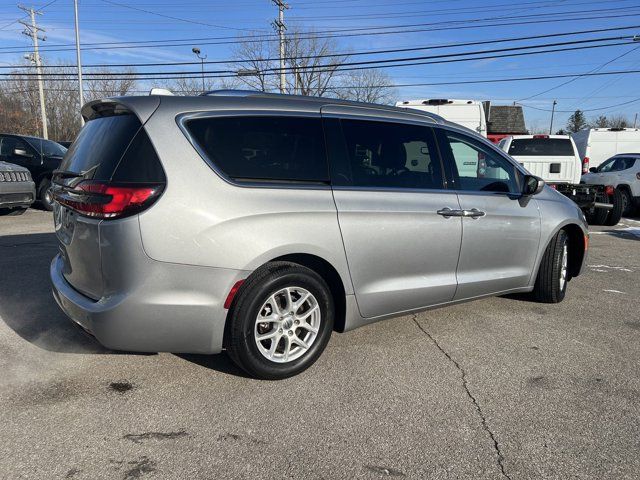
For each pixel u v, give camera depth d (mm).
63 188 3434
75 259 3277
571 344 4219
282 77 33750
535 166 11766
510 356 3947
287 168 3406
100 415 2994
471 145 4480
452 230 4121
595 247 9125
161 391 3287
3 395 3203
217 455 2643
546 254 5051
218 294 3094
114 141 3148
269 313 3365
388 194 3793
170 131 3086
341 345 4094
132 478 2453
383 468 2568
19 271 6234
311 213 3387
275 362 3395
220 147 3203
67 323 4441
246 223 3143
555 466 2604
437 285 4094
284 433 2850
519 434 2883
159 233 2939
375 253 3695
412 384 3449
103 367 3609
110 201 2949
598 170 15414
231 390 3314
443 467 2584
